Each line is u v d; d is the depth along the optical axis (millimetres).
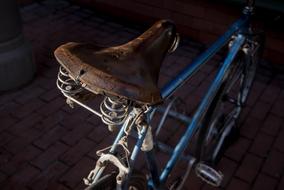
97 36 5055
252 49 2730
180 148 2291
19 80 3916
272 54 4398
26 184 2900
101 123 3527
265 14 3887
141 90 1310
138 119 1561
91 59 1350
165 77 4250
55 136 3371
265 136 3412
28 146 3258
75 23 5359
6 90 3902
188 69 2045
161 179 2193
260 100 3883
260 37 2816
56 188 2875
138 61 1440
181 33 4984
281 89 4059
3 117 3578
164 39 1572
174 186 2385
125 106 1400
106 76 1277
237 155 3195
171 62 4523
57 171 3021
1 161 3100
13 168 3037
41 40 4910
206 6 4512
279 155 3215
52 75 4199
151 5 4992
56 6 5805
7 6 3451
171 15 4902
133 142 3252
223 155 3186
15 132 3408
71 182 2928
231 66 2596
